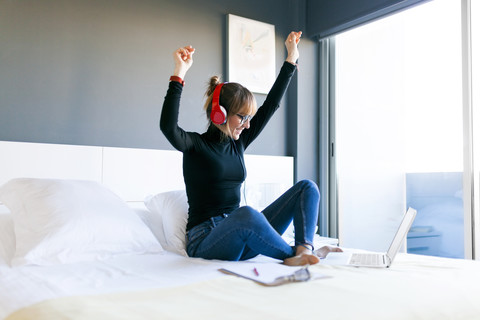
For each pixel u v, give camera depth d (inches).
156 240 72.3
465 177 105.0
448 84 117.6
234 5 126.3
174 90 62.4
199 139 66.9
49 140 94.0
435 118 121.0
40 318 32.8
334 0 130.1
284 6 137.9
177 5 115.0
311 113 138.5
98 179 93.5
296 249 59.6
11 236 66.5
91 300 36.9
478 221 104.0
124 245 67.3
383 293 39.5
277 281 43.7
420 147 125.0
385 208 128.9
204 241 62.1
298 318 31.5
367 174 132.3
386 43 129.9
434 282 44.8
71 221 63.7
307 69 138.4
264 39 130.9
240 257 63.9
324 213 137.6
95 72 100.8
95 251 63.9
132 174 97.8
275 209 66.8
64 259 60.5
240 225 56.1
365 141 132.5
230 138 70.9
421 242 125.8
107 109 102.0
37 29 93.7
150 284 45.8
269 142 132.4
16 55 91.0
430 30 121.2
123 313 32.9
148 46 109.1
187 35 116.3
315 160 138.9
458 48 114.7
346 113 136.7
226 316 32.0
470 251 103.5
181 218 75.5
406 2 112.7
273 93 79.0
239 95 66.0
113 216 69.5
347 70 137.1
